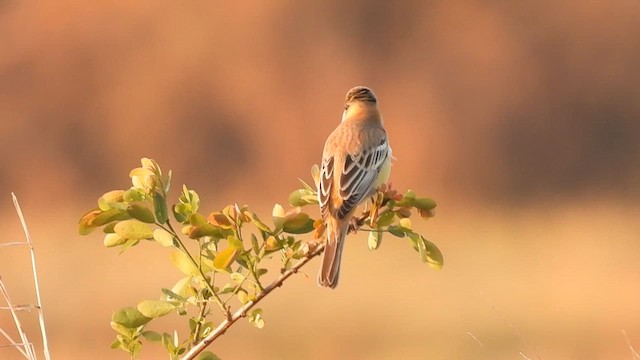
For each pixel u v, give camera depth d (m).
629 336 13.62
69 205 25.45
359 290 15.48
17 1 28.81
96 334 14.24
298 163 26.89
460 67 27.36
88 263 17.28
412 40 27.95
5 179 26.17
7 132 26.88
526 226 20.78
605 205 23.14
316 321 14.56
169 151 27.08
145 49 28.14
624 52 27.03
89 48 28.08
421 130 26.50
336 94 27.58
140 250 17.89
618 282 15.70
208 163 27.06
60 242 19.17
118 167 26.92
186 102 27.55
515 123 26.61
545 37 27.38
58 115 27.27
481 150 26.27
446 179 25.70
